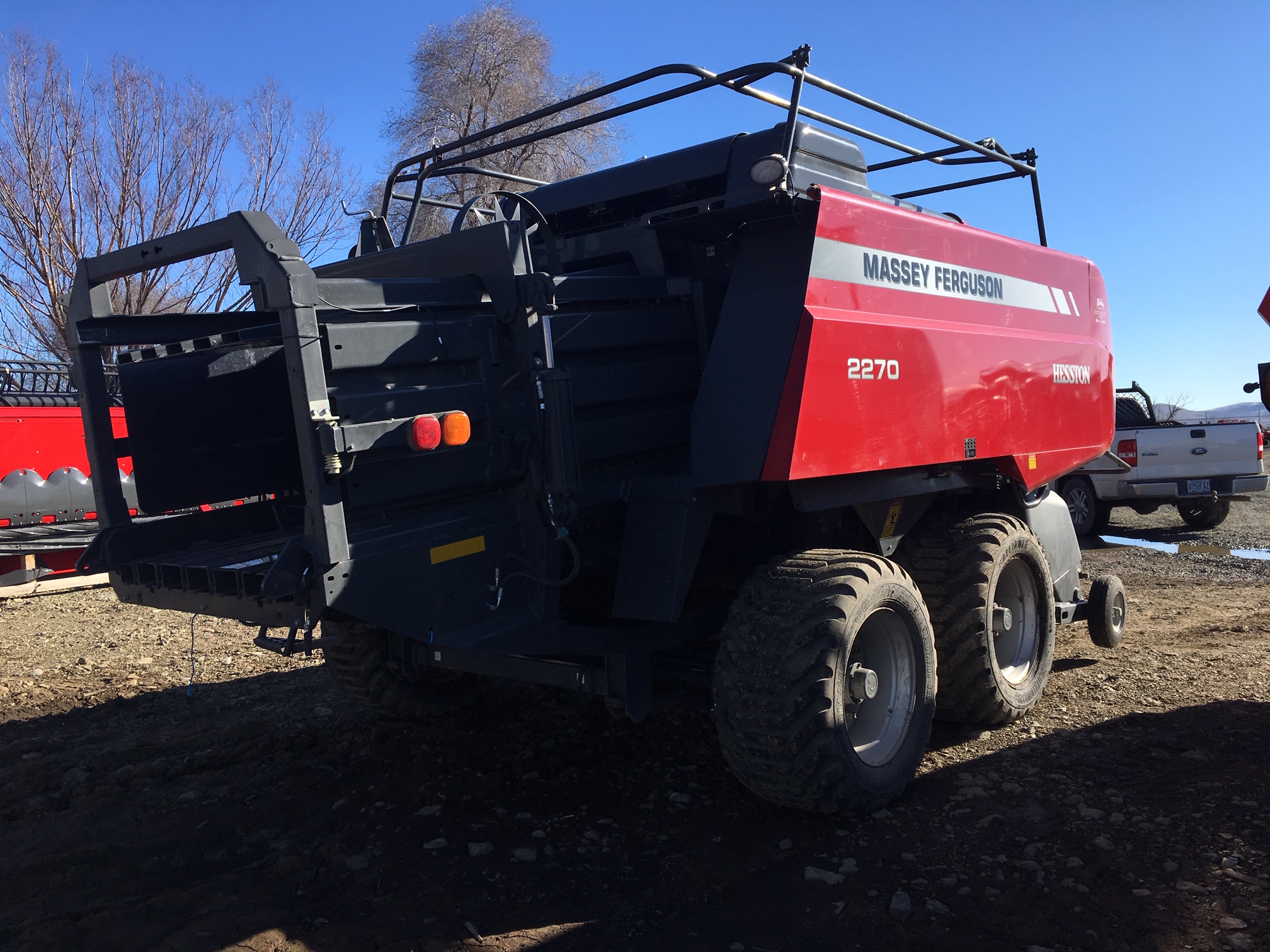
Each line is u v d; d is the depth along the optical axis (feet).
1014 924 9.29
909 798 12.57
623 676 11.90
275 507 13.92
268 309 9.31
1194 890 9.64
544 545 11.11
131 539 12.11
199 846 11.68
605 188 15.37
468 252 11.31
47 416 34.86
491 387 10.87
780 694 11.04
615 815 12.26
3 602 31.45
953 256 14.62
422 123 78.95
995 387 15.07
